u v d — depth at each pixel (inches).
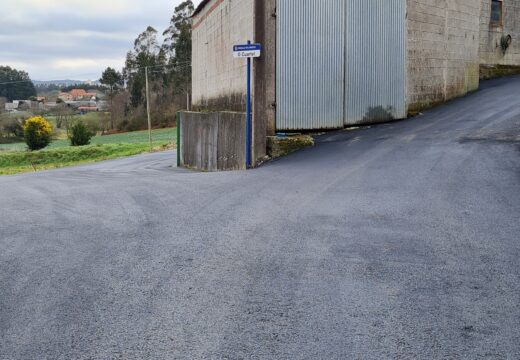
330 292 159.3
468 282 164.4
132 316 145.3
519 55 935.7
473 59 756.0
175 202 320.2
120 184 441.4
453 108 649.0
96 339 131.7
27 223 275.7
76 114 3954.2
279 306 149.9
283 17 523.2
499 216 240.2
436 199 279.0
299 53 534.0
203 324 139.3
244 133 526.3
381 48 591.5
